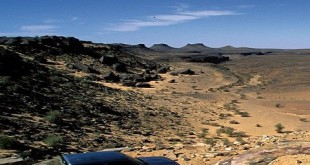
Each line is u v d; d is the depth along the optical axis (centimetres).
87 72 9738
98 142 2761
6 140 2086
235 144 1830
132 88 8562
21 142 2262
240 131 4094
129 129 3622
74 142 2611
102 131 3306
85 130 3209
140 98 6612
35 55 9912
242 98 7944
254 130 4225
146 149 1775
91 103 4759
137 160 855
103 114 4269
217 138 3466
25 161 1586
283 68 16362
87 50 12888
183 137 3428
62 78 6600
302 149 1153
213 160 1384
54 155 2073
